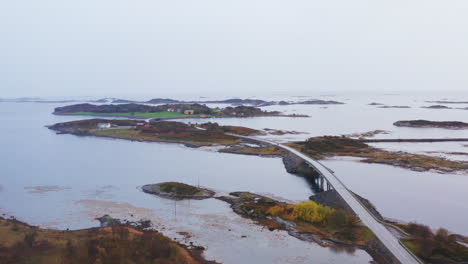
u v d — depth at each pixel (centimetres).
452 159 12950
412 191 8881
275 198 8081
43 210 7069
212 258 4988
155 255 4666
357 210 6334
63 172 10806
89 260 4344
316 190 8812
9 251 4653
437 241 5097
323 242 5522
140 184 9325
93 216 6712
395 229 5622
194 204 7550
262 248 5341
